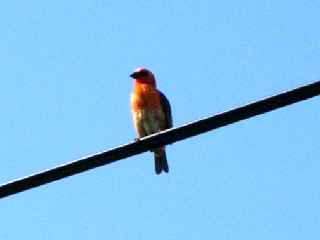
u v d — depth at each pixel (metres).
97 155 8.62
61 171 8.51
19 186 8.40
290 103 8.48
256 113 8.52
